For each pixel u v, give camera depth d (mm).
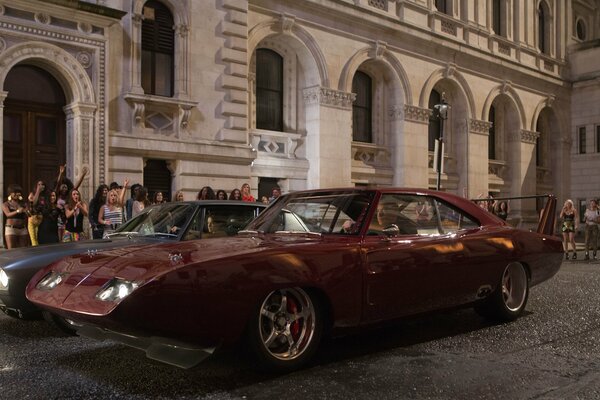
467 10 24281
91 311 3781
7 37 12016
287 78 18672
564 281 10273
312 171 18547
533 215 27500
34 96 13016
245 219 6668
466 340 5422
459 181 24250
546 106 29203
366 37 19906
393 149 21375
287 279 4219
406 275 4980
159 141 14383
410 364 4582
